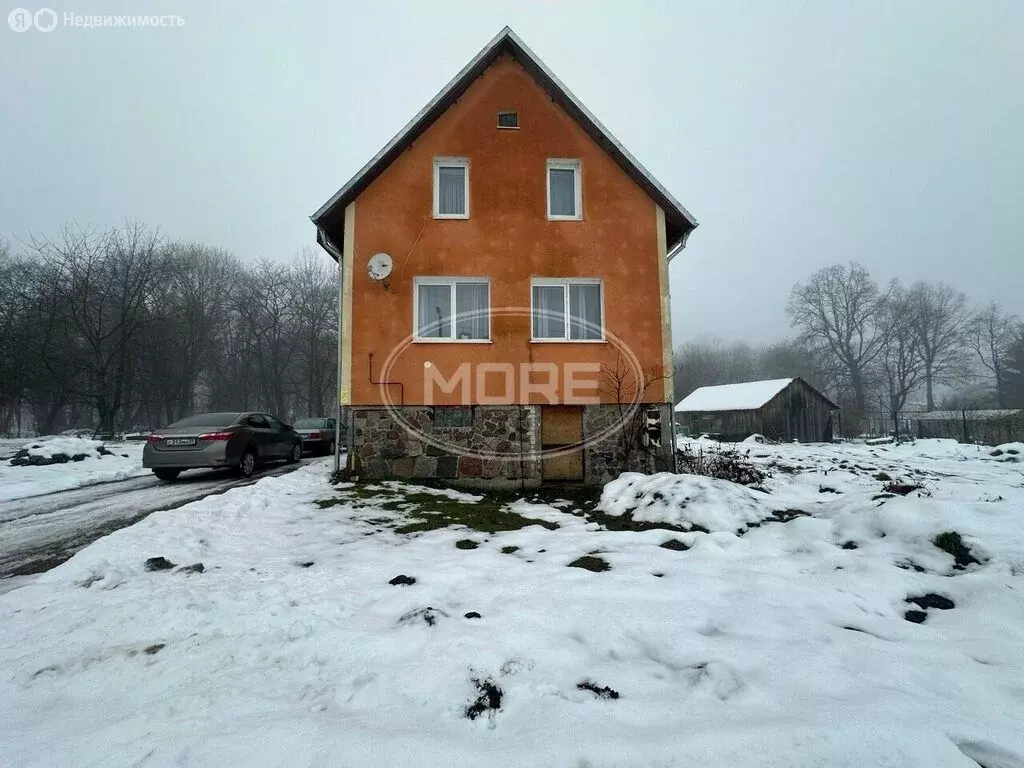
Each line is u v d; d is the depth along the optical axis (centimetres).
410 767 193
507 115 943
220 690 247
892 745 203
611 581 399
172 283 3447
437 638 296
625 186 944
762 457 1431
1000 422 2584
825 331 5081
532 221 922
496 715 230
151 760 195
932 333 4991
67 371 2656
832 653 283
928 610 347
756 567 430
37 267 2645
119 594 365
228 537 528
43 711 234
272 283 3922
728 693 242
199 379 3741
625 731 215
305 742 204
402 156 919
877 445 2295
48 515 687
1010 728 217
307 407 4072
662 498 630
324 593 373
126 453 1549
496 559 467
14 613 340
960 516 438
